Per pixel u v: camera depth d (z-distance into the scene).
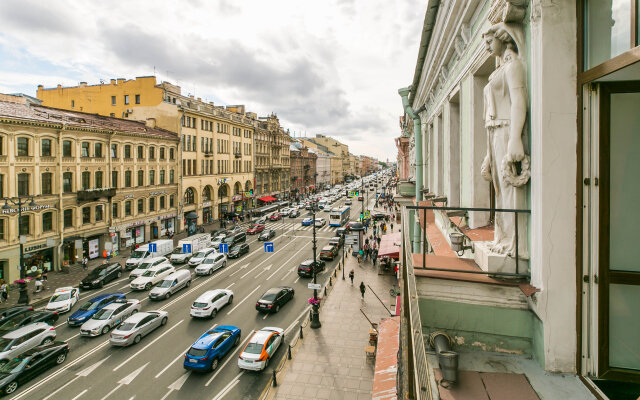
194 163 52.00
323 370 17.17
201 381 16.11
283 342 19.95
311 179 116.19
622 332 3.04
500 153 3.67
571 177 3.11
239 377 16.48
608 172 3.02
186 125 49.94
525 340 3.50
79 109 53.12
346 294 27.83
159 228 44.31
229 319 22.89
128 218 39.31
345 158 171.38
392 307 25.08
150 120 46.97
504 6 3.56
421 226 9.95
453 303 3.68
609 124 3.01
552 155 3.13
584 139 3.08
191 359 16.58
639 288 2.98
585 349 3.09
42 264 30.22
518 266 3.52
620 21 2.71
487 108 3.79
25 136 28.38
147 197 42.31
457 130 7.77
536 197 3.27
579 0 3.09
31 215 28.98
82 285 28.03
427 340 3.68
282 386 15.85
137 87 49.66
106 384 15.77
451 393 2.97
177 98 53.28
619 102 3.01
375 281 31.20
